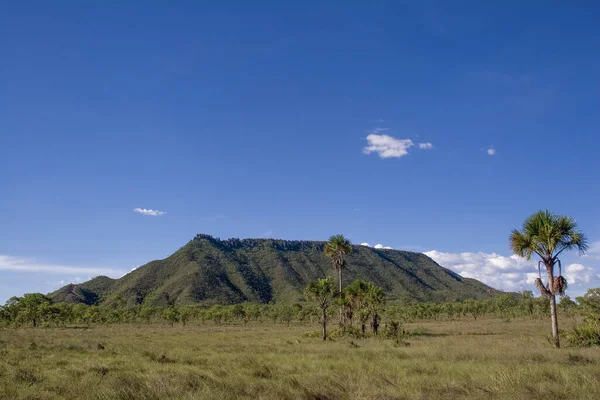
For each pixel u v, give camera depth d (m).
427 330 60.38
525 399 11.93
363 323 52.28
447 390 13.12
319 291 49.56
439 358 22.86
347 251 62.78
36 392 12.92
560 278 28.12
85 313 111.94
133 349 31.06
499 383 13.45
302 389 13.27
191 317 122.19
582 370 15.53
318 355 25.97
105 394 12.34
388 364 19.89
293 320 125.19
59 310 97.25
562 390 12.36
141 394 12.32
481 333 51.84
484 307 119.56
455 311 122.12
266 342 41.25
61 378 15.07
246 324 112.06
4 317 95.44
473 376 15.12
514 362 19.58
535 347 27.19
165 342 40.66
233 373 16.55
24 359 22.94
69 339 43.03
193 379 14.39
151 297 198.38
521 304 105.88
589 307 38.25
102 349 31.92
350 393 13.12
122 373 16.42
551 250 28.11
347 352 27.77
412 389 13.46
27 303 97.50
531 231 28.55
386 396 12.69
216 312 118.00
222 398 12.06
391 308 116.81
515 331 53.47
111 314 115.38
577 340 28.64
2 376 15.39
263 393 12.94
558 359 20.33
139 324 114.56
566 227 27.81
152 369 17.94
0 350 27.61
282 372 17.78
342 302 53.88
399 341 36.16
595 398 11.72
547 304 87.56
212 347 34.59
